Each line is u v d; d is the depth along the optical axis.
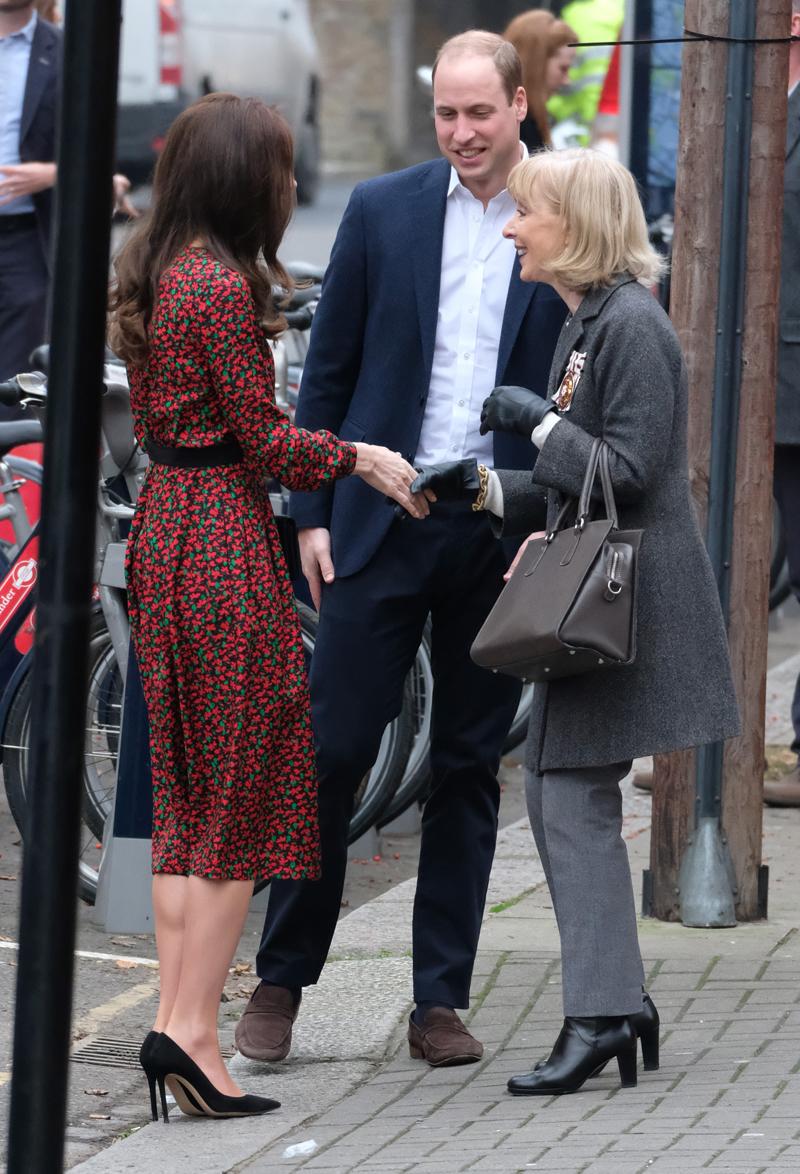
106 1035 17.09
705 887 19.45
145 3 64.38
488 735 16.17
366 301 16.03
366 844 23.39
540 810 15.05
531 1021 16.81
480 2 69.50
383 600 15.86
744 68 18.98
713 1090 14.61
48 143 31.08
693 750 19.45
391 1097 15.17
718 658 14.59
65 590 9.57
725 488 19.42
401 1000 17.53
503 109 15.45
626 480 14.04
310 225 71.38
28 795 9.65
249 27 68.56
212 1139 14.37
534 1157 13.29
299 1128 14.60
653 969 17.97
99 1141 14.72
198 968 14.65
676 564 14.48
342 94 75.00
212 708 14.32
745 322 19.36
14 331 31.11
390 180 16.08
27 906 9.62
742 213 19.22
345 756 15.91
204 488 14.33
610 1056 14.74
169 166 14.36
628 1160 13.07
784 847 22.75
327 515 16.23
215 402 14.20
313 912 16.09
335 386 16.23
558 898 14.86
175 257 14.27
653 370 14.06
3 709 20.59
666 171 32.31
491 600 15.99
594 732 14.48
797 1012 16.64
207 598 14.20
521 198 14.44
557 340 15.80
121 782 19.98
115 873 19.98
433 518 15.78
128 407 19.89
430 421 15.95
